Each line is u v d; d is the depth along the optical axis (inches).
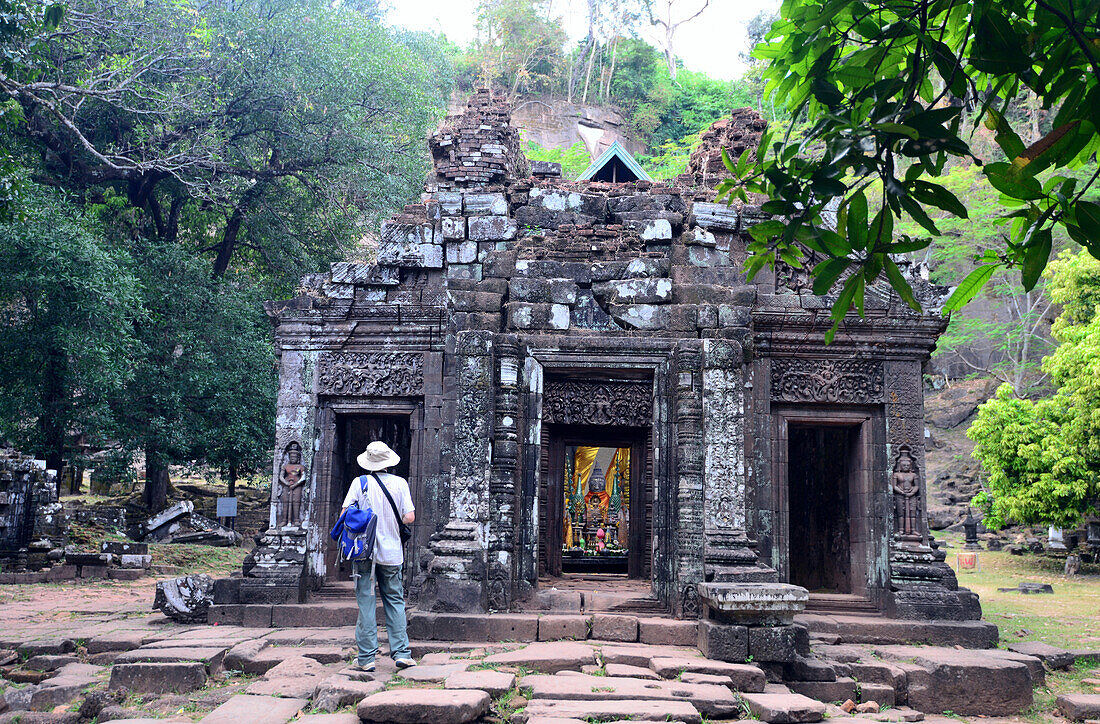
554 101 2153.1
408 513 276.5
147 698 251.4
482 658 286.2
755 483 402.0
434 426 419.5
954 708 292.4
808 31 130.3
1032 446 819.4
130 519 959.6
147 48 744.3
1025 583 682.8
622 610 346.6
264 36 856.9
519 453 363.3
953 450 1306.6
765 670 281.4
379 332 430.9
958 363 1524.4
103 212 952.3
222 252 1007.6
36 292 690.2
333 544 423.5
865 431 416.5
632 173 636.1
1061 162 114.2
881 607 395.5
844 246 123.1
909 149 115.7
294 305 434.6
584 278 388.2
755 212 421.1
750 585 289.1
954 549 1005.2
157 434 817.5
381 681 247.4
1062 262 914.7
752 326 397.1
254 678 275.4
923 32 126.0
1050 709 294.7
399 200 988.6
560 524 484.7
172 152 850.1
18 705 249.6
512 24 2208.4
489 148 473.1
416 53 1316.4
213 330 850.1
